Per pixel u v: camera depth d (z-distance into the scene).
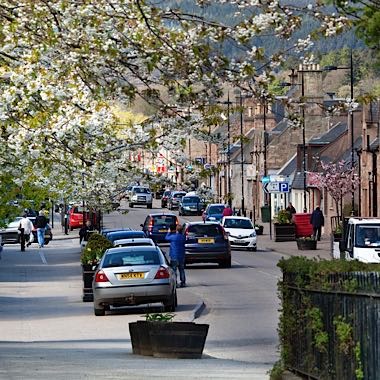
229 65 21.02
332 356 19.70
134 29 21.44
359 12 31.66
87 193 32.38
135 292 40.94
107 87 22.73
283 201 135.00
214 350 30.44
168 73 21.47
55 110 23.25
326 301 20.05
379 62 36.25
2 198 32.44
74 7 21.28
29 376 23.86
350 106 22.27
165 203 165.38
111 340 34.09
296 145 131.12
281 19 20.45
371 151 93.88
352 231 49.25
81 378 23.56
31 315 42.59
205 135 25.44
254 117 157.38
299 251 85.31
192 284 54.03
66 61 22.14
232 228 87.00
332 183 97.44
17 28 21.97
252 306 42.66
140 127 24.95
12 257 85.88
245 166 157.75
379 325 16.98
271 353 29.61
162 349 28.66
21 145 23.67
